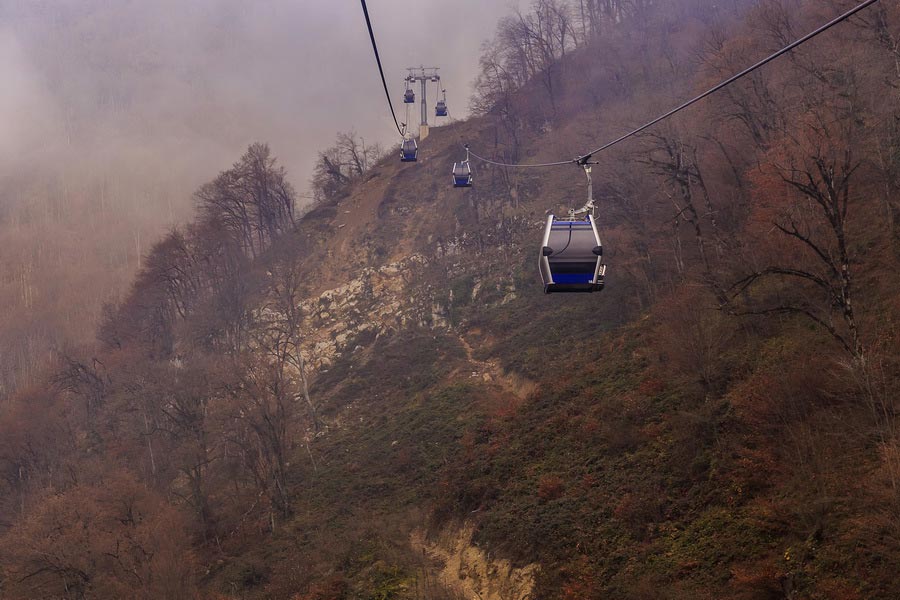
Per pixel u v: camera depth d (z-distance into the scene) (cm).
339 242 11100
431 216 10594
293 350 9031
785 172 3878
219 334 9850
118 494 5609
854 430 2827
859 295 3481
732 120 5366
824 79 4384
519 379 6344
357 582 4412
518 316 7631
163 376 7469
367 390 7675
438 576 4241
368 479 6034
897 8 4722
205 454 6562
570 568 3378
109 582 4897
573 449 4406
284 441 6606
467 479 4838
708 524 3117
